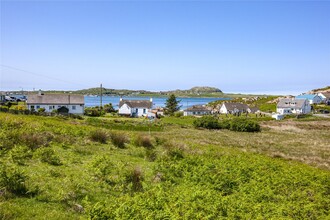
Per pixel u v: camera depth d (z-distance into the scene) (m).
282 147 39.97
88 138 23.73
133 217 8.95
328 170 26.83
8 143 16.80
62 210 9.81
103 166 14.22
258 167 20.55
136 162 18.42
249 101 185.12
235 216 10.75
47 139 20.33
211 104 195.75
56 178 12.57
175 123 68.94
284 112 128.25
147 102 105.00
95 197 11.38
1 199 9.48
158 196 11.28
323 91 180.50
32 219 8.67
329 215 12.76
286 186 16.52
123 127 50.19
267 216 11.28
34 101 82.88
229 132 58.62
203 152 24.47
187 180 15.58
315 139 50.91
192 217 9.67
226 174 16.80
